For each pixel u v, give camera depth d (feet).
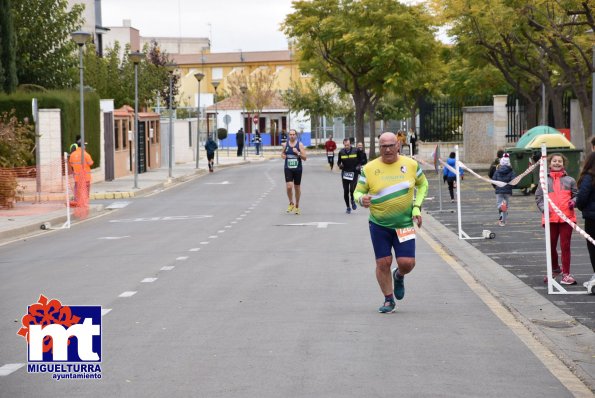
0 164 123.13
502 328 40.27
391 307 44.01
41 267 63.57
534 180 126.41
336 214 104.22
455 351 35.60
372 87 230.89
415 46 223.71
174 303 46.98
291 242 75.92
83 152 113.19
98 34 279.08
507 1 155.74
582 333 39.75
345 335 38.58
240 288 51.85
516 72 193.16
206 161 277.23
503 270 58.08
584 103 149.38
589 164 48.70
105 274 58.59
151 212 113.60
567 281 51.72
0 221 97.25
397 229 43.55
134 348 36.22
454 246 72.23
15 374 32.19
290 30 234.58
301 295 49.37
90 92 165.99
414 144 256.32
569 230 51.67
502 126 193.26
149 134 219.41
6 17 158.10
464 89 213.25
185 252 70.03
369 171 43.47
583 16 143.95
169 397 28.86
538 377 31.71
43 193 133.80
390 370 32.40
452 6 166.09
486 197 124.88
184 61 470.80
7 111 146.10
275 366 32.99
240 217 102.32
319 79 250.57
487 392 29.60
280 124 398.62
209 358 34.35
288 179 104.42
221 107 399.65
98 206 118.11
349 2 229.45
